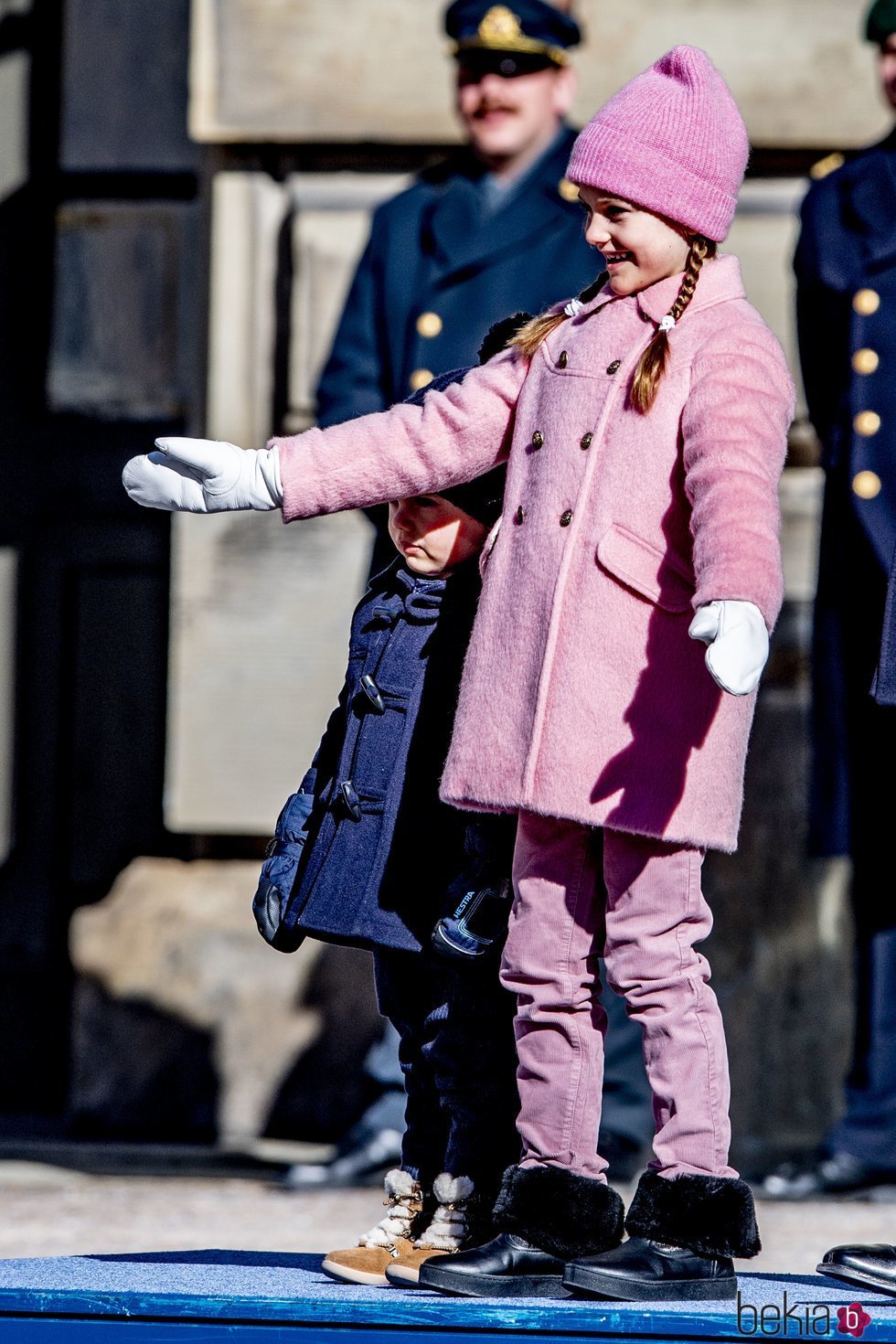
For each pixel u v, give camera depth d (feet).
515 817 40.01
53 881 81.10
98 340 81.82
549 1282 38.01
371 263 67.21
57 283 82.02
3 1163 70.33
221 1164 70.64
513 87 65.05
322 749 43.52
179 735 77.10
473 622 41.86
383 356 66.54
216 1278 39.27
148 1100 75.05
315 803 42.98
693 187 38.83
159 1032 75.25
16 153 82.58
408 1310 35.86
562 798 37.68
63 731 81.46
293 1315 36.11
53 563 82.12
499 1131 40.81
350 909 40.86
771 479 37.19
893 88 67.36
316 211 78.64
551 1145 38.75
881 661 42.50
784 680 73.72
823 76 76.74
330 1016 74.64
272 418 78.89
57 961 80.89
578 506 38.52
